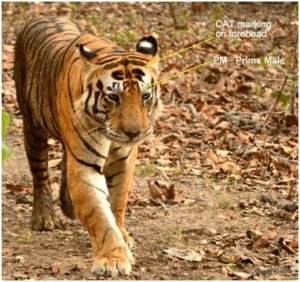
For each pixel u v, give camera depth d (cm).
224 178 1245
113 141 793
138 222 1005
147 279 749
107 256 760
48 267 784
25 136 1015
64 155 1012
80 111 788
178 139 1456
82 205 786
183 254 841
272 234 911
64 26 1030
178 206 1090
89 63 776
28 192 1168
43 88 932
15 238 921
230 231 955
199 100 1702
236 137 1428
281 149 1343
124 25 2619
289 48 2280
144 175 1270
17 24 2661
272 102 1694
